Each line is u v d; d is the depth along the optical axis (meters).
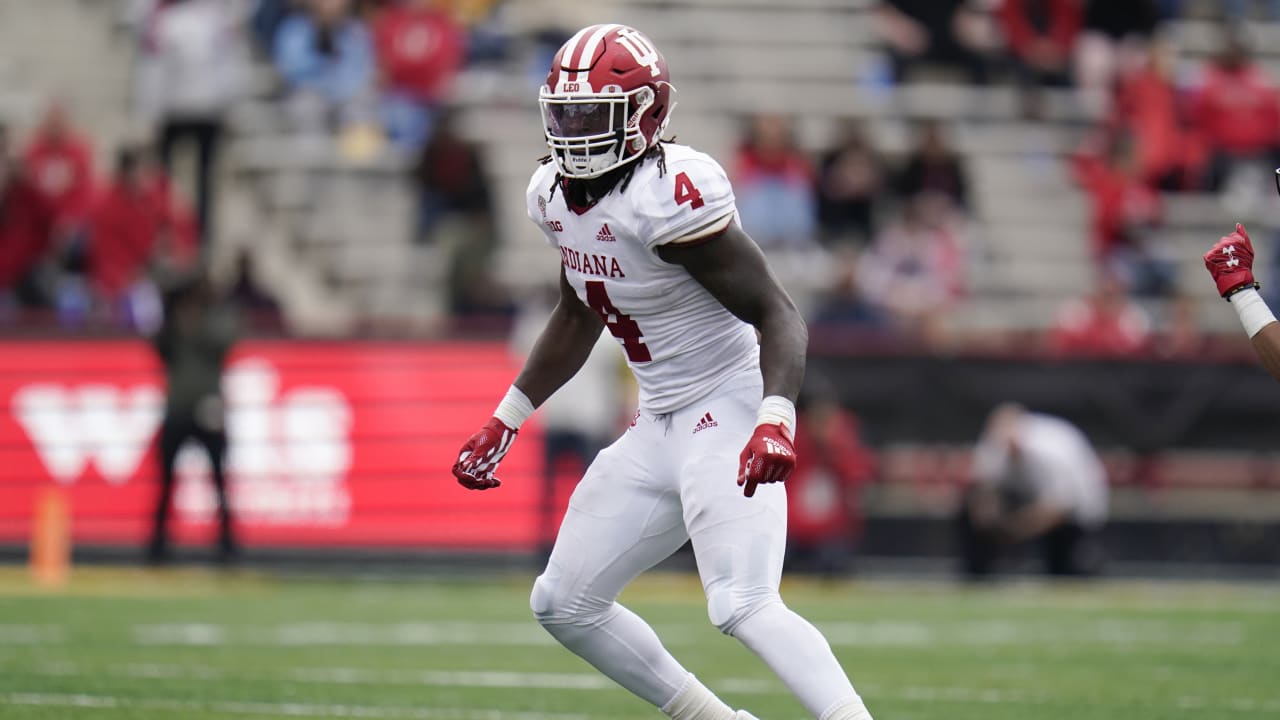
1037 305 55.12
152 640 27.27
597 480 14.92
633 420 15.03
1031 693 22.53
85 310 49.38
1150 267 54.06
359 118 55.53
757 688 22.72
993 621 33.41
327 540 42.00
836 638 30.22
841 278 48.59
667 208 13.68
